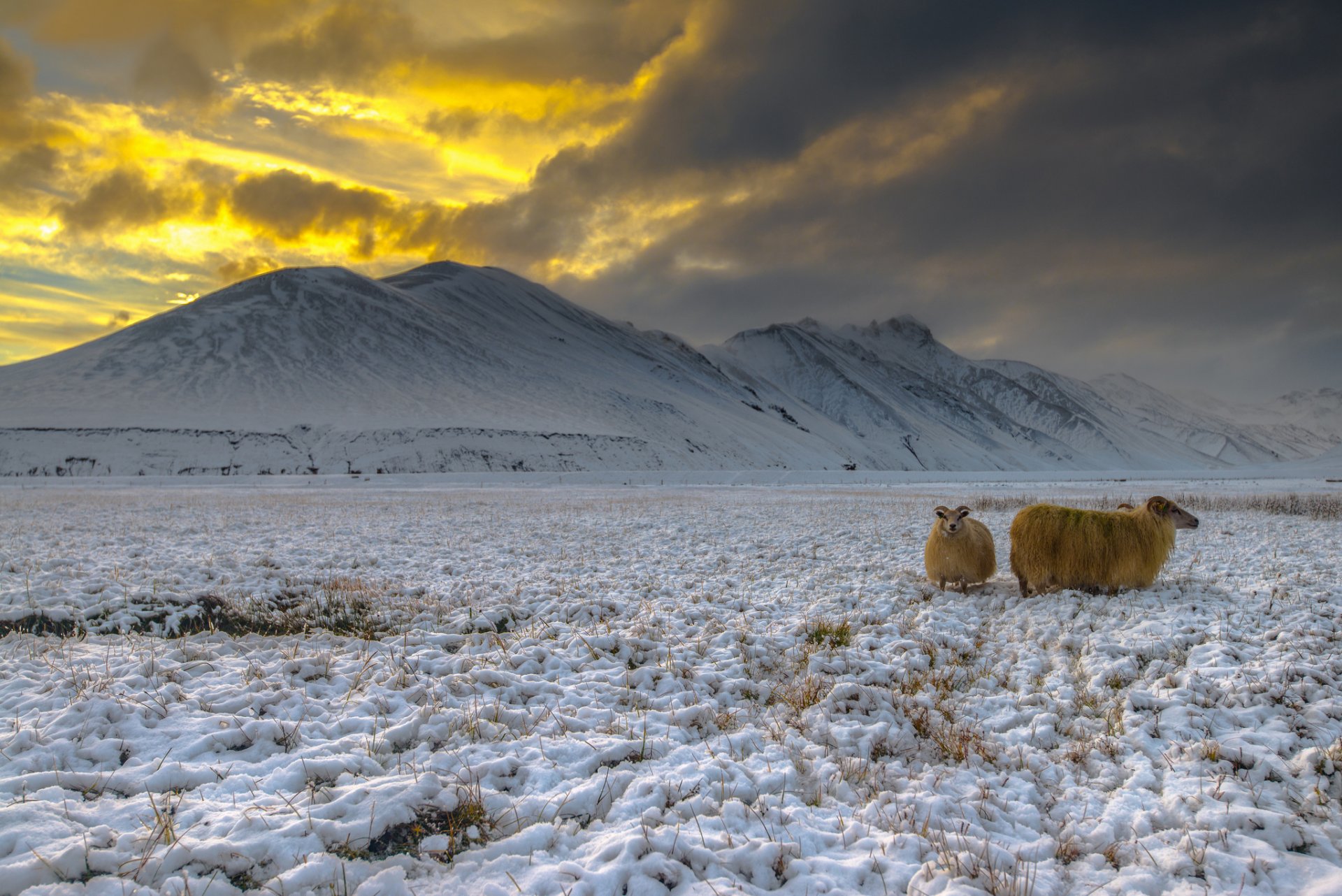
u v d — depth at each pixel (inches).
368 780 196.9
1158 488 2112.5
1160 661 293.3
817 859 169.0
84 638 341.4
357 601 419.5
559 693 275.1
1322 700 243.3
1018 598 428.8
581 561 577.3
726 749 228.5
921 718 252.2
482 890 156.1
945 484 2445.9
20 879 147.8
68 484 2044.8
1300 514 945.5
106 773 195.9
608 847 167.9
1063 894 162.4
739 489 1942.7
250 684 268.8
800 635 354.0
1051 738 241.6
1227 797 195.2
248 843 163.9
